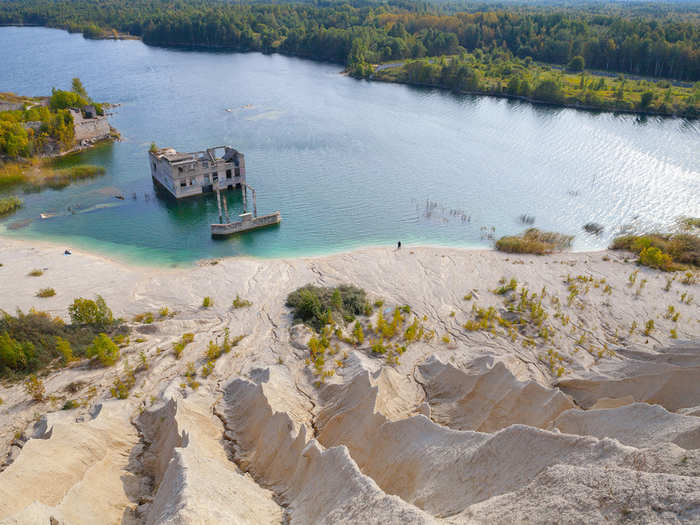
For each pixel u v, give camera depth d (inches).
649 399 1221.7
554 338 1702.8
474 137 4697.3
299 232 2790.4
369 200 3275.1
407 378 1445.6
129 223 2827.3
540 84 6023.6
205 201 3149.6
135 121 4965.6
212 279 2170.3
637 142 4480.8
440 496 847.7
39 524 753.6
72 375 1441.9
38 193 3228.3
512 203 3267.7
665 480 615.8
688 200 3253.0
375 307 1967.3
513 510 681.0
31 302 1924.2
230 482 909.8
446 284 2165.4
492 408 1209.4
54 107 4443.9
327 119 5216.5
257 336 1711.4
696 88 5590.6
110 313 1770.4
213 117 5157.5
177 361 1546.5
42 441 1029.2
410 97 6314.0
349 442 1096.8
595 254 2516.0
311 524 804.0
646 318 1850.4
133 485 1009.5
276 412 1136.2
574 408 1122.0
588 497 641.6
